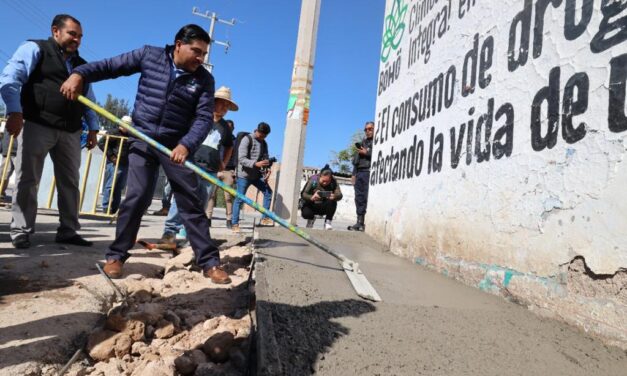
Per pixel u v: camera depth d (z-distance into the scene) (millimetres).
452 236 3127
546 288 2123
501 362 1562
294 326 1729
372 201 5582
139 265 3252
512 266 2404
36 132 3268
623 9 1815
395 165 4730
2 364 1493
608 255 1782
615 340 1717
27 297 2191
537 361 1585
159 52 2771
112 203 6914
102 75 2709
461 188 3064
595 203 1870
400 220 4297
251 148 5941
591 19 1990
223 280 2713
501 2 2775
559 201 2088
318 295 2213
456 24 3443
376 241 5086
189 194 2762
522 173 2387
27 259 2971
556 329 1931
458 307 2209
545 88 2262
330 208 6820
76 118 3477
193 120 2873
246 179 5871
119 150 6348
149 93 2748
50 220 5363
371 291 2350
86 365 1677
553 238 2104
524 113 2422
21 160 3271
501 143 2619
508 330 1900
